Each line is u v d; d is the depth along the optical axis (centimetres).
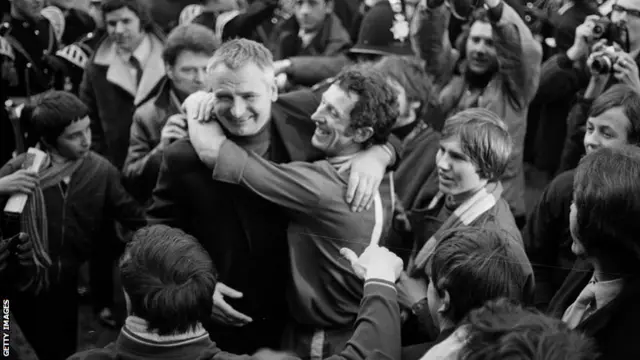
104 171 165
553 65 154
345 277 155
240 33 161
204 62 158
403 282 154
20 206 167
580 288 148
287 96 155
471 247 130
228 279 160
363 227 154
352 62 158
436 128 154
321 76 158
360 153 154
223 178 155
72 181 166
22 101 168
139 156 162
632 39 152
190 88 160
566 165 153
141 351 128
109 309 169
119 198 165
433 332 151
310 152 155
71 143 165
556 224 150
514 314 110
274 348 162
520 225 152
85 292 169
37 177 166
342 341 157
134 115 162
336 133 153
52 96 163
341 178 154
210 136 156
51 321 170
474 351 105
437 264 132
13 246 167
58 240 167
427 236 153
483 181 150
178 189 159
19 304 170
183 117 159
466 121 149
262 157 156
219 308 160
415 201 153
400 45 155
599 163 135
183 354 129
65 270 169
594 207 134
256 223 158
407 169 154
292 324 160
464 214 151
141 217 164
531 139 154
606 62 153
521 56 154
